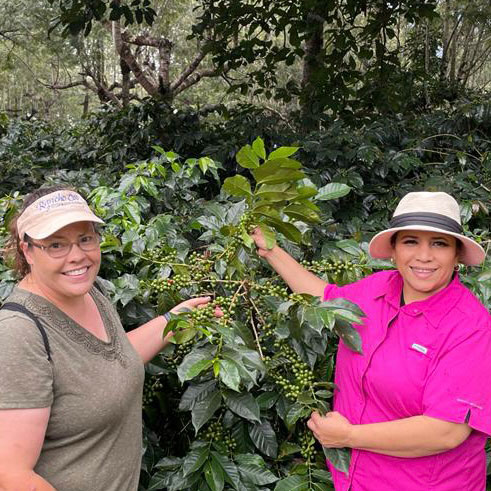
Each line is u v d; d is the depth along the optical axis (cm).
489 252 239
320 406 160
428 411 138
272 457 175
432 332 143
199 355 153
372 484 152
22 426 114
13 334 116
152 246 205
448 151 414
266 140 437
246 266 188
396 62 579
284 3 556
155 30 1113
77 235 127
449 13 809
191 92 1455
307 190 167
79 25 517
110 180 348
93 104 1884
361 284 168
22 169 460
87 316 134
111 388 128
